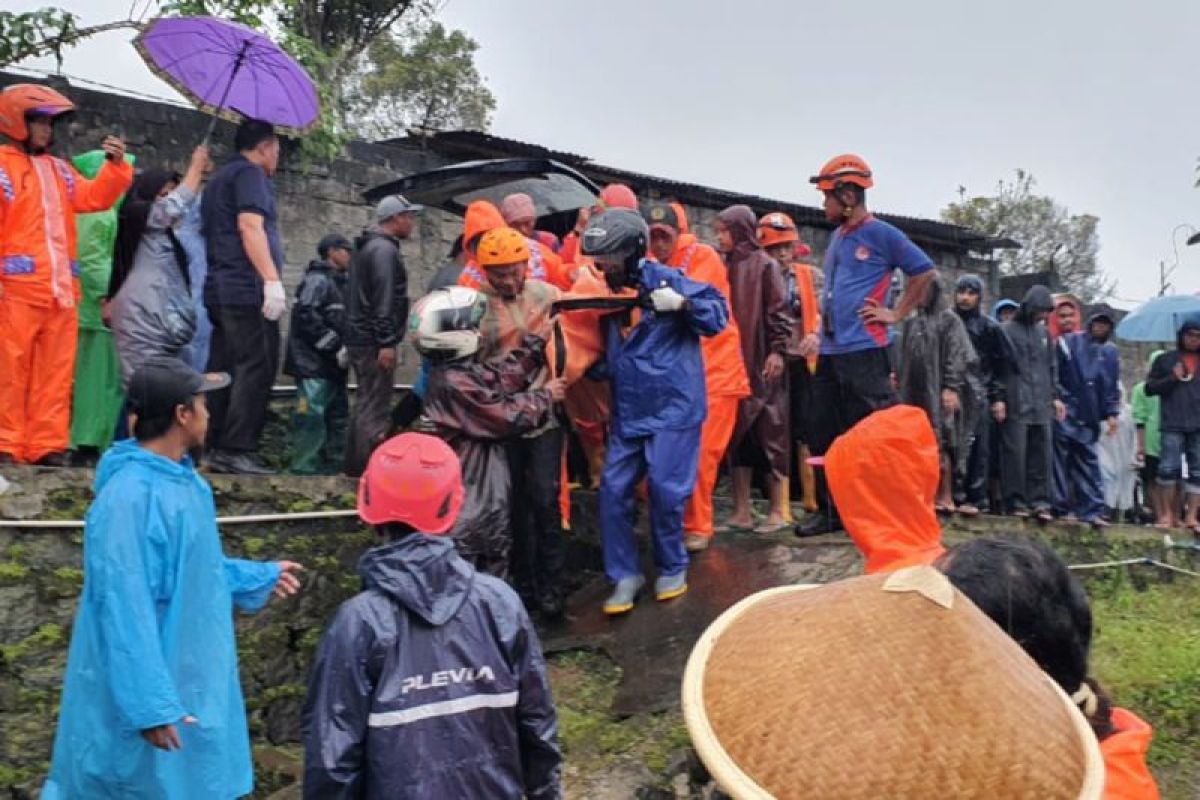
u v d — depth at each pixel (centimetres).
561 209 759
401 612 287
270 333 602
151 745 315
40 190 525
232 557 519
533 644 300
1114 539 770
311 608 535
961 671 156
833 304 626
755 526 679
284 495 545
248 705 502
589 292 551
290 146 970
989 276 1644
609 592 595
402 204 679
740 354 615
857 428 319
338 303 724
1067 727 158
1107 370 875
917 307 671
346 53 1361
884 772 149
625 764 457
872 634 161
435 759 279
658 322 543
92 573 317
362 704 279
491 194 792
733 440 655
